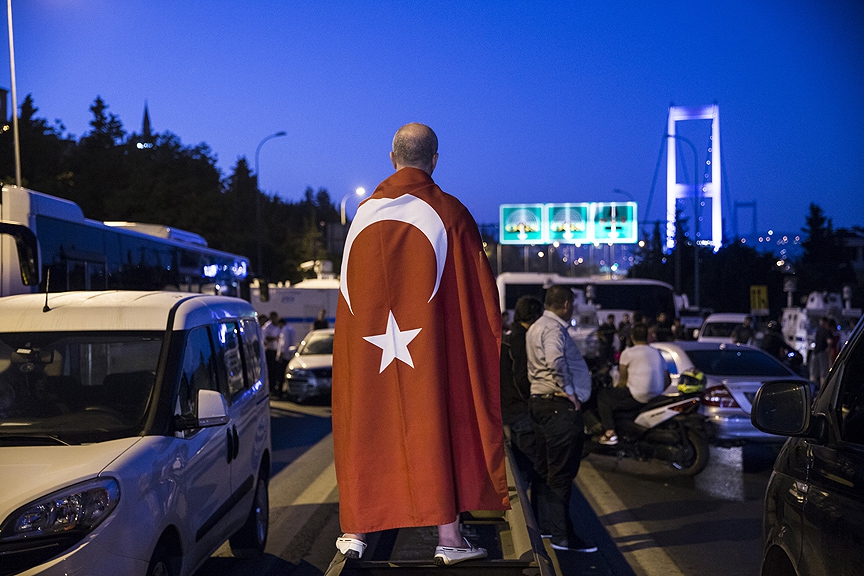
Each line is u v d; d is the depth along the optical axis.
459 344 3.14
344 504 3.12
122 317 5.23
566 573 6.09
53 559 3.67
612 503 8.48
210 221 39.97
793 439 3.28
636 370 9.62
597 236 63.56
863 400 2.77
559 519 6.58
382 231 3.14
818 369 18.12
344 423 3.17
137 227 15.95
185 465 4.63
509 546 4.18
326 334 20.30
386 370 3.12
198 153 40.94
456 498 3.09
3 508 3.75
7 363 4.97
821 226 54.81
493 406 3.14
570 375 6.61
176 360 5.01
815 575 2.69
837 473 2.73
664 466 9.65
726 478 9.86
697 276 48.03
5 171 33.47
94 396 4.83
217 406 4.79
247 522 6.22
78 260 11.91
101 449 4.24
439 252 3.13
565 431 6.54
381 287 3.12
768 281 48.75
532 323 7.43
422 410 3.07
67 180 38.31
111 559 3.80
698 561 6.38
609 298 36.72
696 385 9.50
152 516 4.10
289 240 68.44
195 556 4.76
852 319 26.86
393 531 5.51
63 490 3.83
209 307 5.92
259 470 6.49
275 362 20.34
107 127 51.31
